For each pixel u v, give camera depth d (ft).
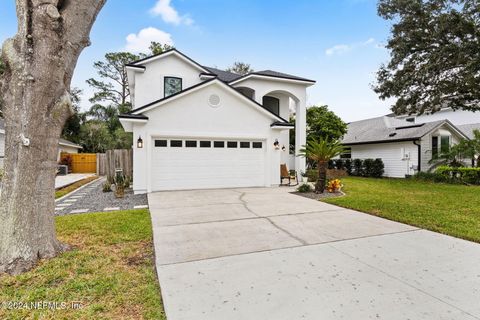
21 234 11.19
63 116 12.28
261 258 12.50
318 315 8.03
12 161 11.30
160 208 23.89
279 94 54.95
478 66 37.73
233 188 37.81
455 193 33.42
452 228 17.33
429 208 23.62
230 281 10.21
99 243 14.61
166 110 34.47
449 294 9.22
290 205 25.35
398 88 46.32
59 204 26.94
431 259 12.34
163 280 10.28
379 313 8.13
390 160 60.90
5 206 11.20
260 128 39.55
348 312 8.18
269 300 8.85
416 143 54.49
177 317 7.91
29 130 11.24
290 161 53.67
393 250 13.53
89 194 33.60
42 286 9.81
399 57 44.55
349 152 73.31
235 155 38.34
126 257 12.75
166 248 13.83
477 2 36.32
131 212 22.39
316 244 14.46
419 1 40.22
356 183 46.01
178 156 35.40
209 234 16.29
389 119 74.33
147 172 33.63
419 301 8.79
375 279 10.34
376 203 25.81
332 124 62.13
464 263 11.87
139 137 33.35
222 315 8.04
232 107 37.78
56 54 11.39
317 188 33.12
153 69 46.44
